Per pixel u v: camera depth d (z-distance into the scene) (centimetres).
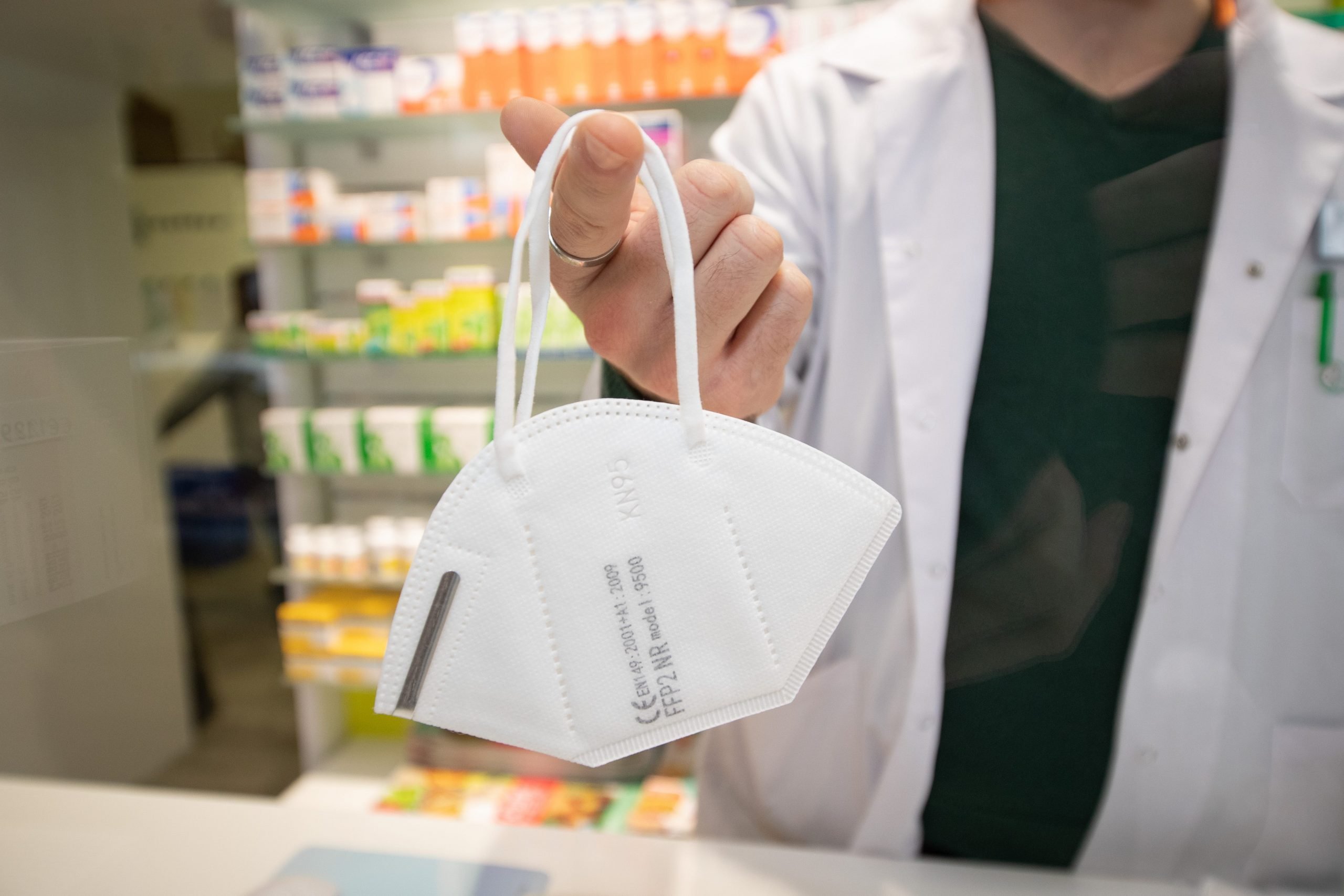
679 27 176
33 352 57
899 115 84
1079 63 79
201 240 219
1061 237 80
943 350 82
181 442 226
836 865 73
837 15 172
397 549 210
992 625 84
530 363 42
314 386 223
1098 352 80
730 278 46
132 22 176
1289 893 76
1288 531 80
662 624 44
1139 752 84
